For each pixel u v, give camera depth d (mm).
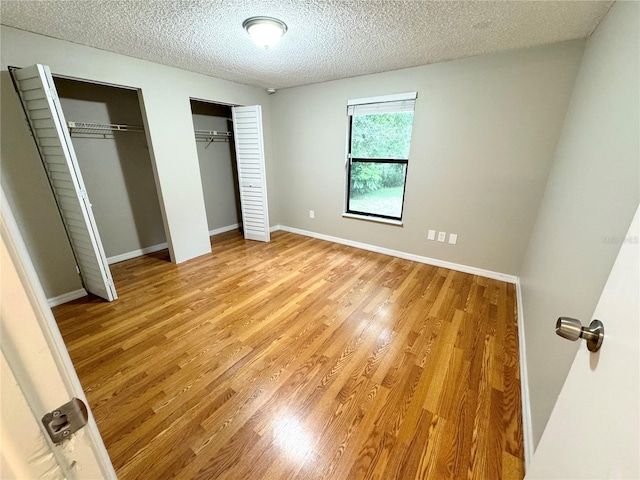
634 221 562
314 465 1161
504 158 2523
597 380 572
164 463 1164
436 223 3064
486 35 1981
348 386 1547
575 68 2072
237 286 2691
